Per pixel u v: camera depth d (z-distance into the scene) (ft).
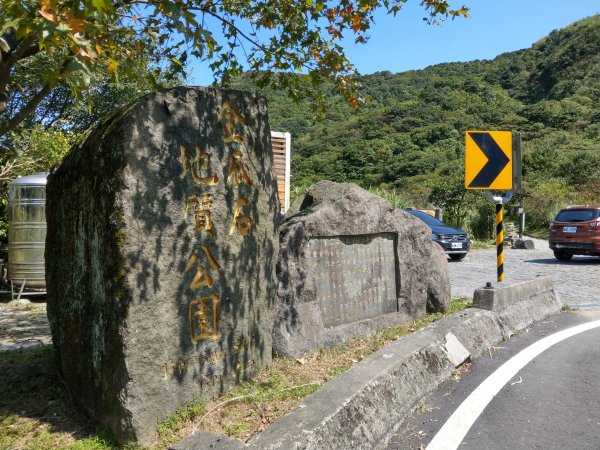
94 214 11.14
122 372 10.43
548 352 18.17
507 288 21.24
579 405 13.53
